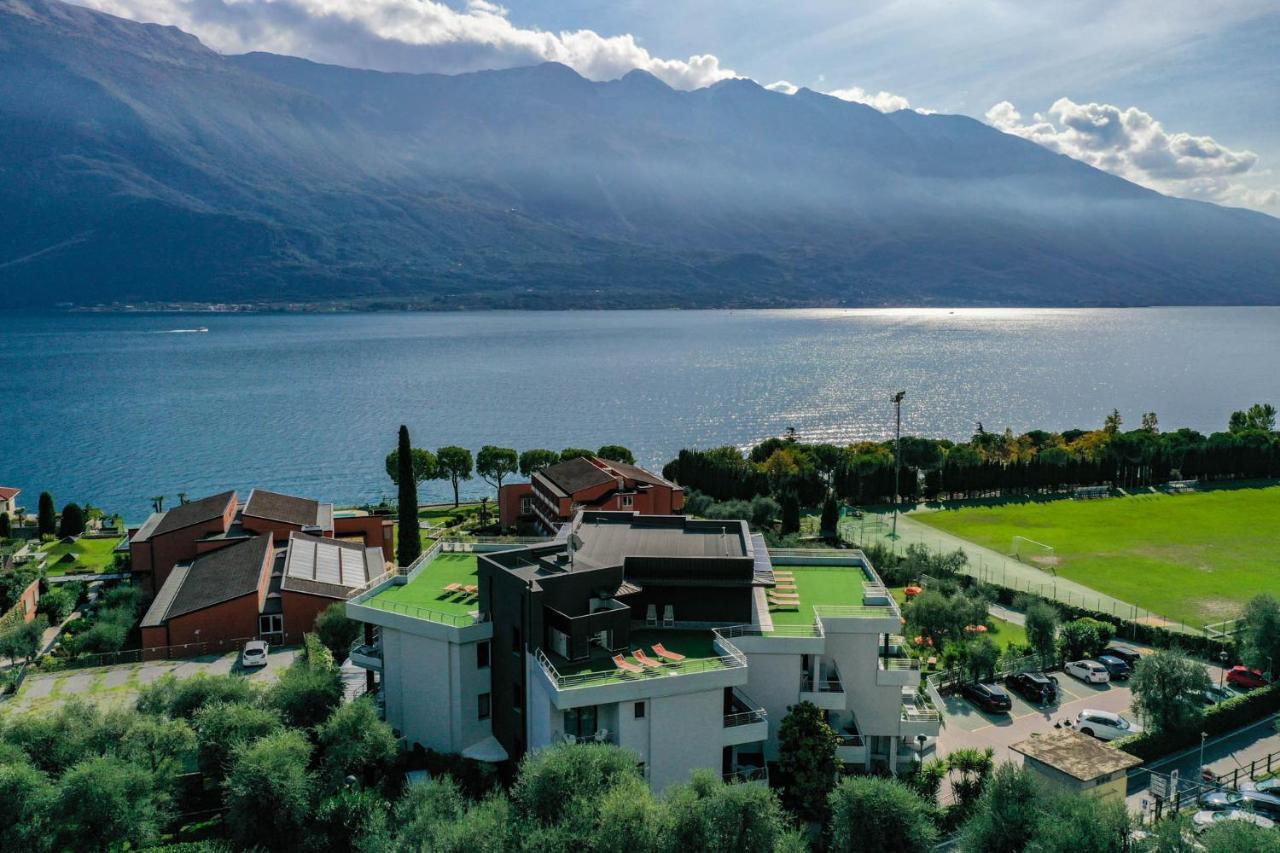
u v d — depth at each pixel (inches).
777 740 2222.0
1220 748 2438.5
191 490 7352.4
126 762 1973.4
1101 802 1771.7
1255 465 6983.3
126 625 3415.4
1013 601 3762.3
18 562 4392.2
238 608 3270.2
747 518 4977.9
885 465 6141.7
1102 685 2898.6
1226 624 3444.9
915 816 1727.4
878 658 2290.8
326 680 2413.9
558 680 1931.6
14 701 2783.0
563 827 1649.9
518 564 2329.0
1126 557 4648.1
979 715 2667.3
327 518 4404.5
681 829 1632.6
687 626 2303.2
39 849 1759.4
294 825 1889.8
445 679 2267.5
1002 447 7076.8
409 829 1733.5
